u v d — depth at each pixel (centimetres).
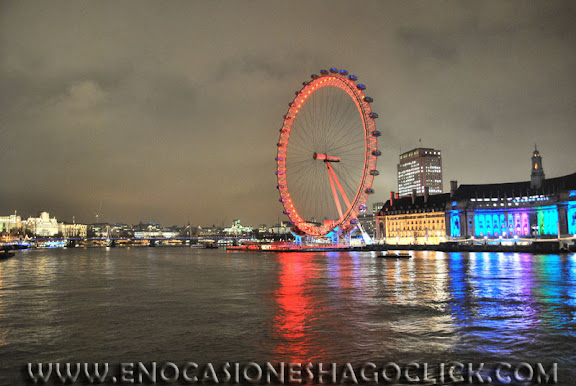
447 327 3747
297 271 9938
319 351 3109
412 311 4484
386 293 5825
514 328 3688
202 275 9262
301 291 6191
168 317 4338
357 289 6306
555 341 3284
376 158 16675
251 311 4609
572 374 2634
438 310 4519
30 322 4162
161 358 3008
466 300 5128
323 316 4281
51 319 4303
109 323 4081
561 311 4394
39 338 3550
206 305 5050
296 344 3288
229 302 5256
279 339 3428
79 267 12731
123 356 3064
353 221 17700
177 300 5484
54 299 5691
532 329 3647
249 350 3155
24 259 19000
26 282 8012
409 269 9838
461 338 3391
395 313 4388
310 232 19038
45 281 8200
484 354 2997
